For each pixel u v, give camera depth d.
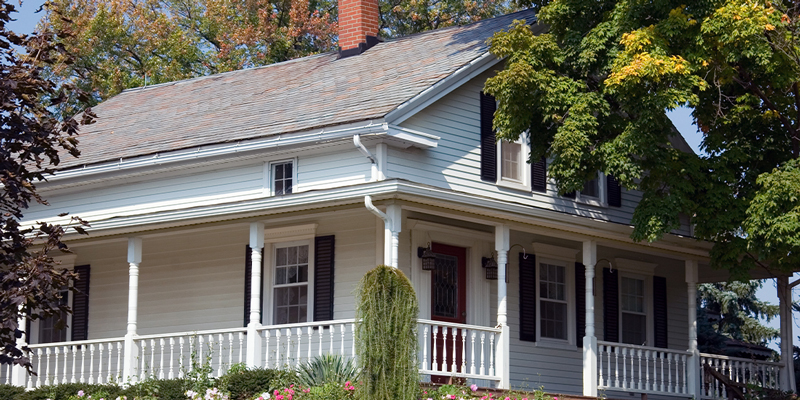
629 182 17.06
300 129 18.27
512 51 17.84
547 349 20.81
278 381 16.08
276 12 38.44
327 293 18.73
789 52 17.20
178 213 18.28
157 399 16.89
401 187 16.19
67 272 11.95
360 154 18.28
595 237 19.08
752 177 18.89
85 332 21.77
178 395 16.83
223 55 36.44
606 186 21.91
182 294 20.66
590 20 18.34
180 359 20.27
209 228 18.55
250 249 19.78
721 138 18.58
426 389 15.59
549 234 18.66
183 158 19.72
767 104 18.84
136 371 18.69
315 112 19.45
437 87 18.64
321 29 37.12
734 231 18.50
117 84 34.88
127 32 37.09
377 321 14.02
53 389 18.34
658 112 16.62
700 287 35.84
